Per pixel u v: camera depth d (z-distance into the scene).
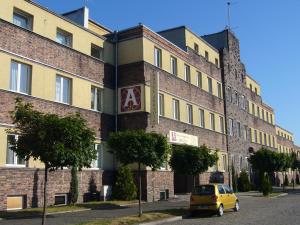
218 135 43.22
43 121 12.99
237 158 48.59
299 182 83.62
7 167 20.48
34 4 23.67
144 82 29.47
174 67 35.47
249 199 34.38
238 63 52.78
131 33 30.70
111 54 30.66
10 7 22.02
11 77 21.86
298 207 25.66
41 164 22.56
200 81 40.62
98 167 27.69
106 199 26.83
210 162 27.70
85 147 13.72
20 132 13.38
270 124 69.00
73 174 24.12
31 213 19.52
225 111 46.06
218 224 17.48
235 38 52.31
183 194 35.38
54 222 16.75
